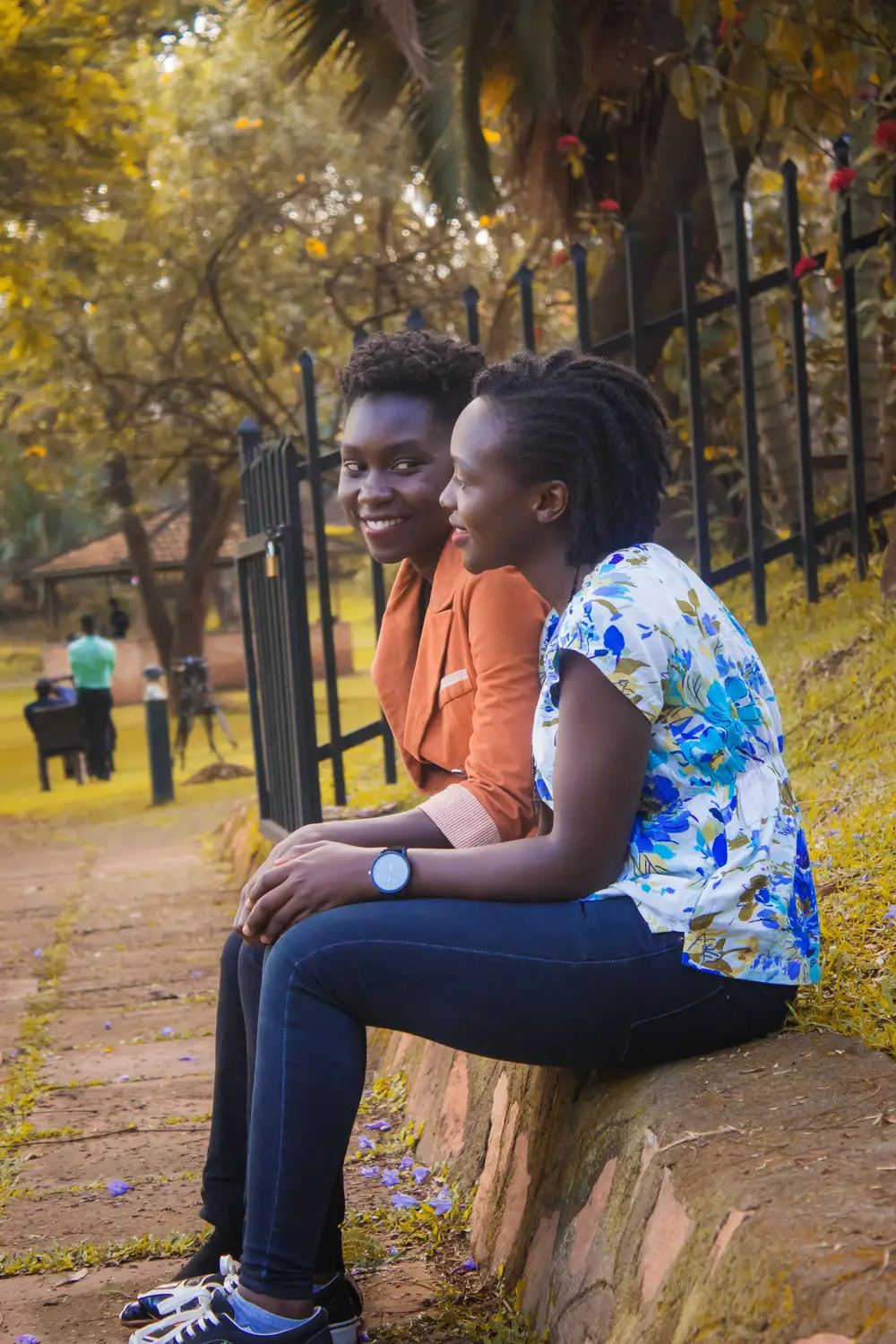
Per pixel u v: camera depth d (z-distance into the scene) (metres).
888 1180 1.43
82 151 11.31
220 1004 2.21
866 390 5.88
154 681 12.23
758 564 5.09
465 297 4.75
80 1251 2.55
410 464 2.44
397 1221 2.54
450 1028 1.81
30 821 11.82
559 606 1.99
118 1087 3.73
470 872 1.83
